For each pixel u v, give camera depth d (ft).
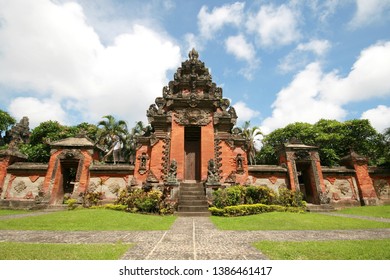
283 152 70.59
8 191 63.21
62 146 66.13
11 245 19.02
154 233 25.99
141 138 68.44
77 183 62.54
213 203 51.13
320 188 64.85
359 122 99.45
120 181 65.10
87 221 33.55
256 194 52.95
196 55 84.94
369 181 68.54
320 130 108.58
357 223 34.06
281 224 32.99
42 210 57.06
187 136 75.20
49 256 15.80
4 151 66.03
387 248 18.11
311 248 18.30
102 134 114.62
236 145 68.74
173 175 57.26
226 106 74.74
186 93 75.97
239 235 24.90
